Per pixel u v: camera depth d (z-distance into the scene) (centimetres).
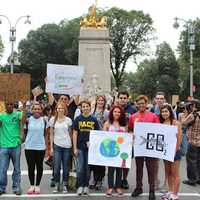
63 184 1190
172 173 1098
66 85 1365
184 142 1131
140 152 1098
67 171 1183
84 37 3306
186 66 8262
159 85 8144
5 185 1161
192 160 1340
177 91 8131
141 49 8706
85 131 1143
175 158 1084
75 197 1127
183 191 1242
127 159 1117
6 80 1198
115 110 1138
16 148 1144
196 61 7938
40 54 8975
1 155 1140
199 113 1348
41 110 1152
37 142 1148
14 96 1202
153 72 8531
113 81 8875
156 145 1084
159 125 1080
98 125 1155
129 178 1411
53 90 1364
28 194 1157
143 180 1380
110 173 1140
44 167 1598
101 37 3303
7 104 1134
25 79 1205
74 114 1317
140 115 1126
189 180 1345
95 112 1283
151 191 1098
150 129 1090
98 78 3291
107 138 1120
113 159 1120
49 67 1362
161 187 1254
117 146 1118
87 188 1155
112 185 1145
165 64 8438
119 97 1248
